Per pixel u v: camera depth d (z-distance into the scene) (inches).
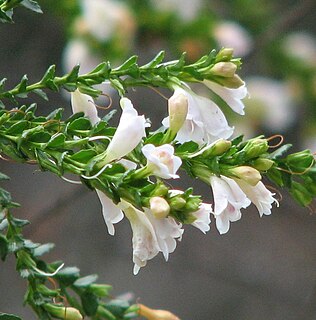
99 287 23.4
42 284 22.2
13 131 20.2
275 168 21.3
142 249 19.5
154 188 19.2
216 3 46.2
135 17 40.6
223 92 21.0
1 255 21.5
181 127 20.2
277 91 47.1
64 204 42.8
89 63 39.9
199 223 19.3
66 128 20.3
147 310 24.1
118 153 19.5
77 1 40.4
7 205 20.7
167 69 21.0
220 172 19.9
